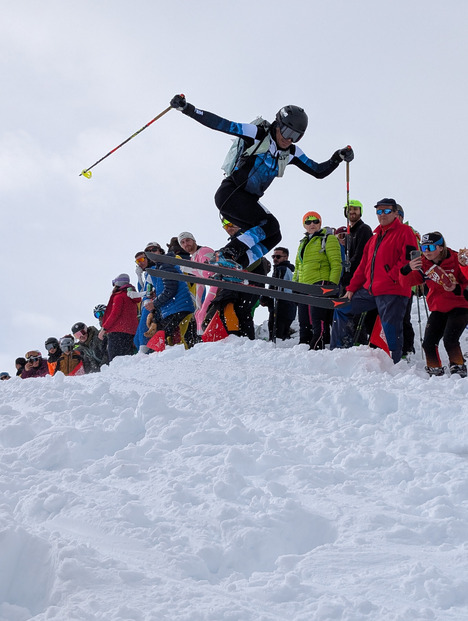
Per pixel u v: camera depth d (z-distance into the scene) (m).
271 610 2.59
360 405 4.95
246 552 3.10
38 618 2.51
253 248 6.74
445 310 6.69
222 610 2.52
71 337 9.57
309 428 4.60
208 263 6.73
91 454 4.45
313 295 7.08
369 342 7.63
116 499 3.55
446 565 2.85
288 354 7.00
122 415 4.74
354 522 3.26
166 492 3.61
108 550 3.05
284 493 3.59
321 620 2.51
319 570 2.87
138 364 7.27
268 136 6.40
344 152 6.94
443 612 2.54
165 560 2.96
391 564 2.89
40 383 6.06
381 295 7.11
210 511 3.38
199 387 5.83
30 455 4.26
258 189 6.54
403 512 3.39
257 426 4.73
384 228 7.14
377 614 2.54
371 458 3.99
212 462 3.99
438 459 3.98
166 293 8.41
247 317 8.48
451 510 3.32
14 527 2.96
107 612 2.51
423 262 6.68
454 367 6.58
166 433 4.50
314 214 8.20
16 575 2.90
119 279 8.91
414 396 4.83
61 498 3.55
